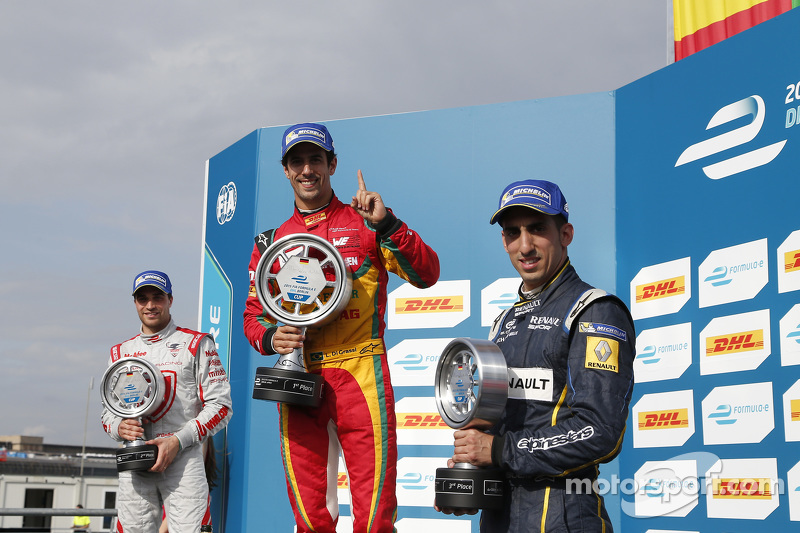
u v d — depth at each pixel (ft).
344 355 9.86
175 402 15.01
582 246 16.35
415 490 16.53
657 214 15.24
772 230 12.79
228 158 20.90
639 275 15.48
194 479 14.58
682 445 14.06
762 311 12.83
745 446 12.84
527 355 7.44
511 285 16.65
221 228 20.80
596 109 16.70
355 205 9.50
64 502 90.27
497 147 17.31
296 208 10.82
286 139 10.37
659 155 15.31
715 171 14.06
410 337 17.24
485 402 7.16
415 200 17.75
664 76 15.43
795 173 12.48
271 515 17.57
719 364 13.52
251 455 18.10
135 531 14.58
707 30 17.79
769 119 13.09
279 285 9.62
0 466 91.45
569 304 7.38
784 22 12.99
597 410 6.69
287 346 9.61
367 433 9.66
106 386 14.40
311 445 9.89
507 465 6.98
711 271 13.91
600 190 16.40
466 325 16.89
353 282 10.04
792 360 12.19
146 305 15.40
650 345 15.05
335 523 9.96
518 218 7.75
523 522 6.99
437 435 16.57
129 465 13.82
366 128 18.42
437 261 10.14
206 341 15.43
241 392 18.83
